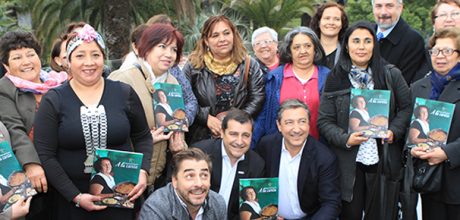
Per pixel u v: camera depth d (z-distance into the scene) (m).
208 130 4.95
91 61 3.70
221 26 4.86
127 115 3.88
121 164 3.77
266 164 4.63
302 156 4.55
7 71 4.27
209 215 3.92
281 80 4.98
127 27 11.04
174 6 12.09
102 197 3.78
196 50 5.03
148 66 4.47
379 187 4.51
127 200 3.83
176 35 4.48
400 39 5.43
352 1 20.09
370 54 4.45
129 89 3.91
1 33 10.75
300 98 4.90
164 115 4.43
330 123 4.58
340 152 4.56
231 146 4.32
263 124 5.02
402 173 4.62
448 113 4.25
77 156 3.75
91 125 3.71
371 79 4.52
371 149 4.52
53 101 3.71
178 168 3.76
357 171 4.59
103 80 3.88
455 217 4.41
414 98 4.55
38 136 3.72
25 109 4.05
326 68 5.01
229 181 4.45
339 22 5.53
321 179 4.52
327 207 4.47
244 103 4.97
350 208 4.62
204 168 3.76
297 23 15.31
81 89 3.78
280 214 4.71
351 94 4.43
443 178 4.36
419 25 20.50
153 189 4.69
